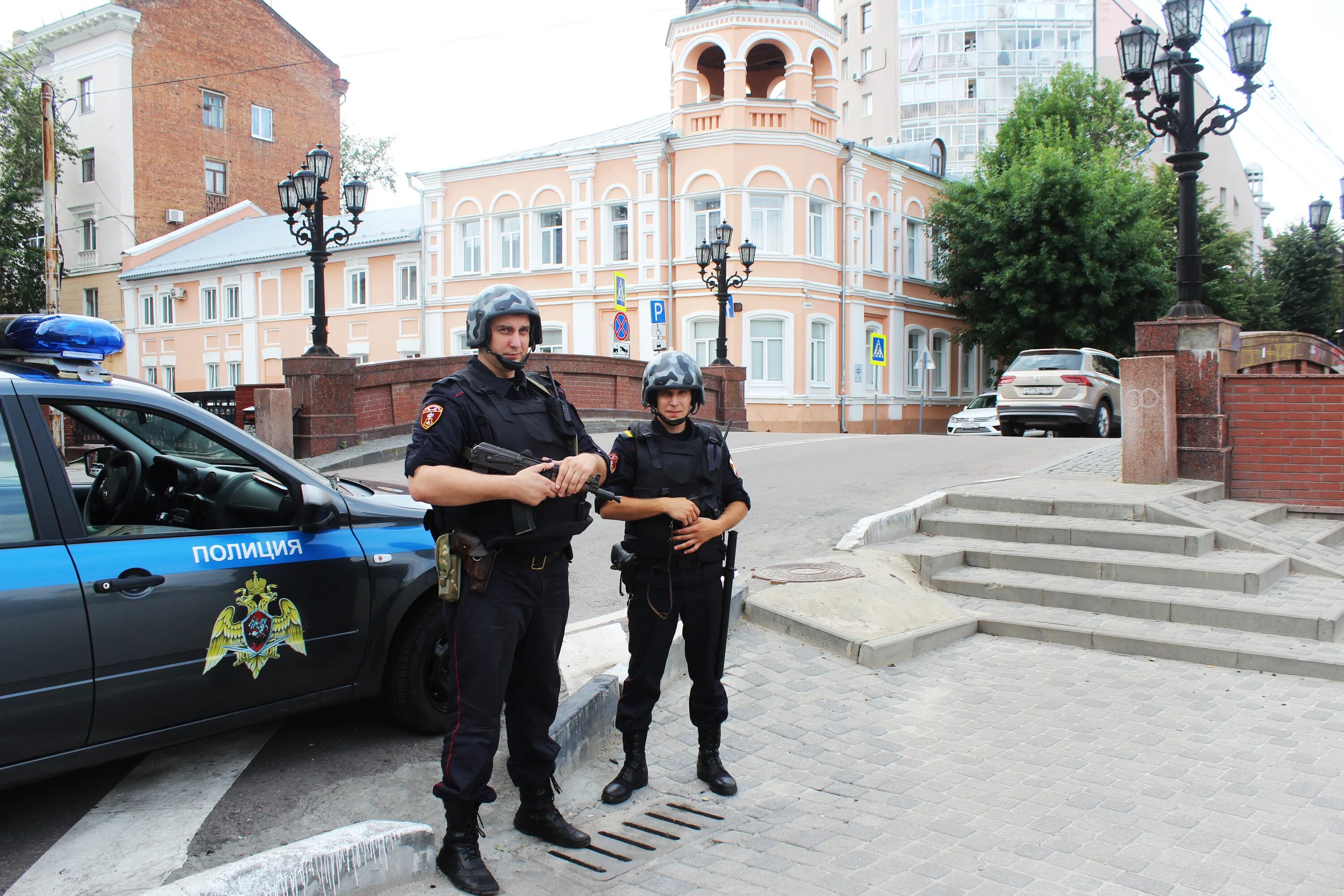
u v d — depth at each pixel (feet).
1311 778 13.17
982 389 115.03
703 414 70.95
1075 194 88.94
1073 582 21.97
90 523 13.56
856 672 18.03
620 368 67.10
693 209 87.61
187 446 14.75
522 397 11.14
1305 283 140.77
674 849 11.51
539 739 11.43
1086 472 32.65
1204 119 29.19
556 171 92.53
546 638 11.10
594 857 11.32
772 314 86.17
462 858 10.43
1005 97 172.14
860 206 93.91
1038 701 16.49
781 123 86.38
